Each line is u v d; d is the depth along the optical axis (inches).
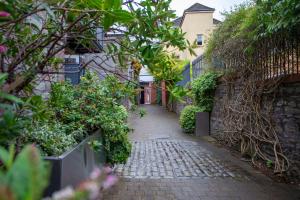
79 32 79.7
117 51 95.3
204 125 365.1
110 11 58.1
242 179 178.4
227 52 280.5
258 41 220.8
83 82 177.3
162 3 83.4
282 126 193.3
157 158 236.5
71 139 117.3
